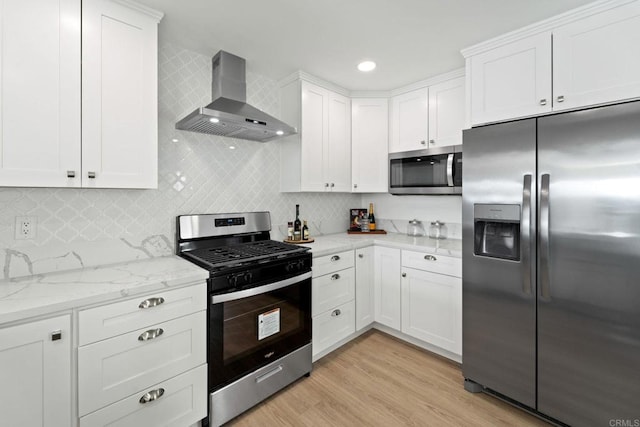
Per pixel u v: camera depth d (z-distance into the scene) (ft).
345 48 6.94
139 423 4.54
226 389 5.47
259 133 7.28
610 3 4.93
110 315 4.25
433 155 8.43
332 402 6.11
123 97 5.09
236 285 5.60
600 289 4.70
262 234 8.30
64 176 4.54
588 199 4.78
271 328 6.20
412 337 8.50
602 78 5.02
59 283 4.59
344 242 8.56
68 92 4.56
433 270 7.61
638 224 4.38
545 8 5.34
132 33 5.19
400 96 9.34
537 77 5.71
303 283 6.88
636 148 4.37
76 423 4.03
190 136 7.06
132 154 5.21
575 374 4.98
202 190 7.28
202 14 5.61
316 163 8.68
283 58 7.44
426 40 6.53
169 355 4.83
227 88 7.08
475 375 6.29
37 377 3.74
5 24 4.07
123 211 6.08
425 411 5.83
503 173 5.72
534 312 5.39
